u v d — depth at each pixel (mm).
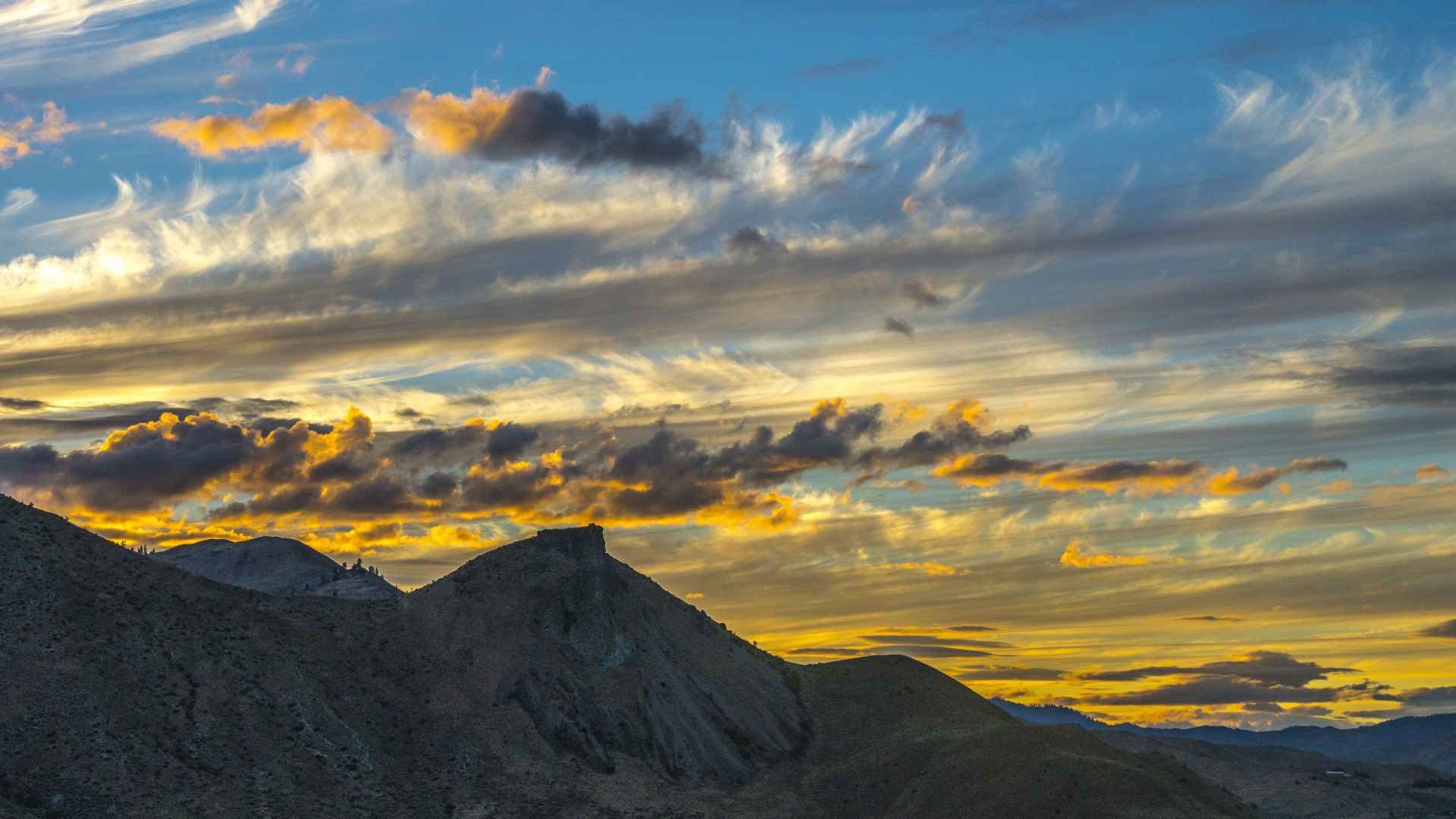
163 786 152000
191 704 172625
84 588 185625
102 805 144000
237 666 187500
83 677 164375
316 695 190625
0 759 146250
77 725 156250
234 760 165500
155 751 158750
